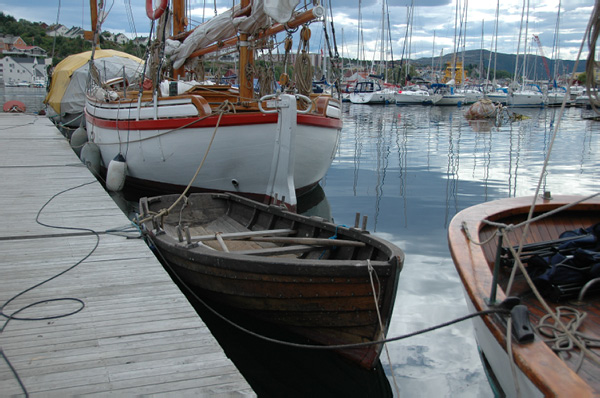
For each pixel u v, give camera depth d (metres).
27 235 5.75
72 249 5.28
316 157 9.23
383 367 4.08
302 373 4.05
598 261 3.85
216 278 4.54
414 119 32.44
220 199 7.45
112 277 4.48
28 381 2.85
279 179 8.30
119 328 3.50
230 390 2.79
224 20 9.85
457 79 56.69
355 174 12.96
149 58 12.25
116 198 10.38
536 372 2.34
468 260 3.72
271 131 8.10
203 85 9.87
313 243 5.07
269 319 4.50
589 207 5.17
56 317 3.66
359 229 4.90
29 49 110.56
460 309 5.02
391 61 52.19
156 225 5.64
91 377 2.90
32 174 9.71
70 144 14.82
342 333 4.12
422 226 8.12
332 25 9.18
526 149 17.64
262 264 4.11
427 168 13.76
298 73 9.02
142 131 9.14
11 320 3.61
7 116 23.42
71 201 7.54
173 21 13.34
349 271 3.82
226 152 8.39
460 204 9.60
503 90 49.47
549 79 45.66
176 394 2.75
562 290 3.77
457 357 4.20
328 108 9.35
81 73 19.48
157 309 3.81
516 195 10.27
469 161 14.98
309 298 4.06
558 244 4.41
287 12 7.88
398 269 3.76
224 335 4.64
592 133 23.22
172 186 9.39
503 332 2.70
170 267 5.29
